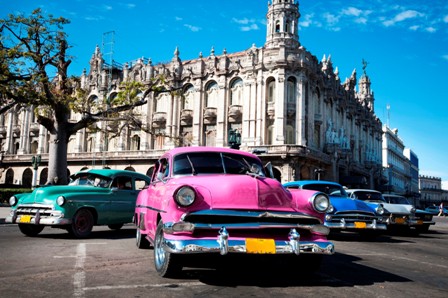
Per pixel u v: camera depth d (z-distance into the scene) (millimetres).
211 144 42188
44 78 20109
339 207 12312
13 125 55844
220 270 6480
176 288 5258
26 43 20953
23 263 6863
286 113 38688
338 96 49969
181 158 7016
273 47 39406
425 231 18203
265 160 37906
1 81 20156
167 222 5547
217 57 43125
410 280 6344
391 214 16078
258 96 39594
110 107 24562
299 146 36750
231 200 5680
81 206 10711
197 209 5535
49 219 10180
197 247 5246
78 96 23141
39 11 20656
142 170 44156
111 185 11680
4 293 4910
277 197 5898
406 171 107938
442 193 143250
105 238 10945
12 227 14203
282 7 40438
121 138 46312
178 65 44812
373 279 6273
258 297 4910
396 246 11555
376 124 66562
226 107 41438
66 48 22172
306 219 5840
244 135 39781
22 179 52375
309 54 40875
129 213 11992
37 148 53094
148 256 7871
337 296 5086
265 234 5664
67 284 5414
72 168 48438
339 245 11008
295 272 6543
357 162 55031
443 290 5742
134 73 47812
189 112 43156
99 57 50281
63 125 22859
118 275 6031
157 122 45000
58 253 7992
